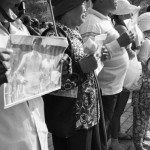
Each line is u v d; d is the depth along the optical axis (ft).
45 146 6.02
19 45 4.70
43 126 6.01
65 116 7.39
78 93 7.37
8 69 4.41
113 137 12.71
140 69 12.48
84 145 7.52
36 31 7.36
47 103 7.50
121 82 10.94
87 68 7.13
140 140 12.89
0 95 4.90
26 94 5.17
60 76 6.42
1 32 5.27
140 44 12.50
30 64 5.16
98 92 8.07
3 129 5.32
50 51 5.78
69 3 7.64
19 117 5.44
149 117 13.47
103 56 8.01
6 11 5.58
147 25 13.85
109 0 10.14
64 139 7.95
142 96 12.64
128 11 11.92
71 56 7.22
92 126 7.69
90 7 10.59
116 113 12.51
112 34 10.14
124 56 10.65
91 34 9.79
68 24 7.90
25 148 5.49
